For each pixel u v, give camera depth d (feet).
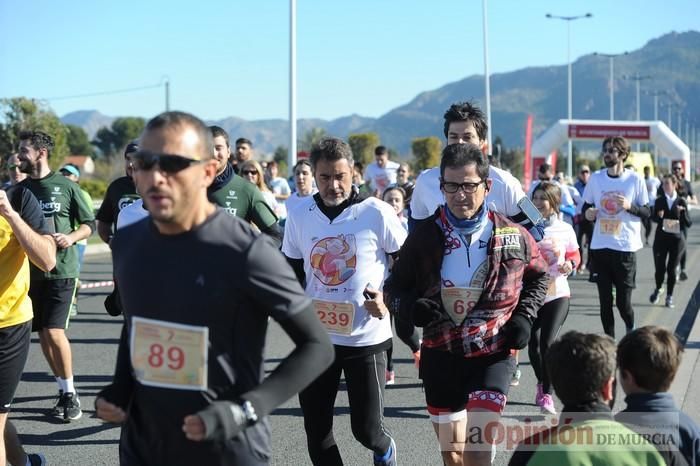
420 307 11.86
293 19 59.00
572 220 49.93
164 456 8.50
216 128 17.28
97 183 131.34
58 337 19.36
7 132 110.73
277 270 8.19
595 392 8.86
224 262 8.05
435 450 17.08
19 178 25.32
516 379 22.72
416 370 24.70
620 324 31.30
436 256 12.24
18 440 14.35
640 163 91.66
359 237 13.82
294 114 59.77
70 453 17.13
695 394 19.70
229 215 8.49
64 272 19.34
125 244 8.63
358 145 158.92
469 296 12.12
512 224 12.42
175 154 7.96
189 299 8.08
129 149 19.62
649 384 9.23
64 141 122.21
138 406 8.72
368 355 13.55
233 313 8.15
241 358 8.27
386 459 13.89
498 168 15.28
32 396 21.66
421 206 16.46
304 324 8.27
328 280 13.71
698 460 9.17
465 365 12.28
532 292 12.40
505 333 12.16
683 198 35.76
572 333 9.23
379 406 13.64
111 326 31.94
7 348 13.56
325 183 13.85
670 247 35.50
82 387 22.59
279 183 46.83
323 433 13.61
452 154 12.17
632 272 25.25
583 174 54.39
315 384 13.52
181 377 8.20
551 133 109.81
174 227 8.23
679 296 38.78
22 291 13.85
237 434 7.92
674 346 9.18
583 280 46.44
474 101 15.76
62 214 20.40
